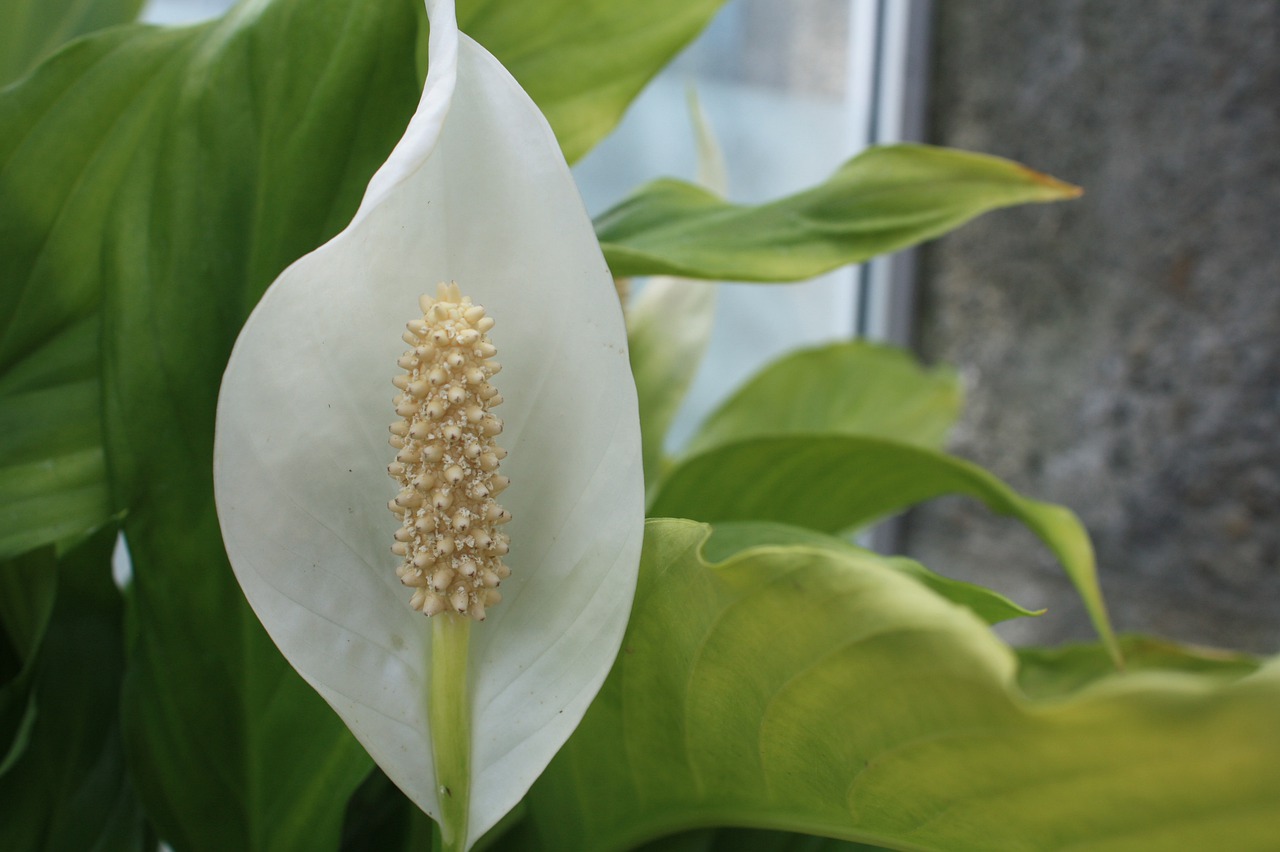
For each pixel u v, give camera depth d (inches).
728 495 20.0
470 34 17.6
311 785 16.5
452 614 13.9
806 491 20.2
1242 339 35.4
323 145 15.9
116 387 15.6
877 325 46.4
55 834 16.9
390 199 13.9
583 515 13.8
